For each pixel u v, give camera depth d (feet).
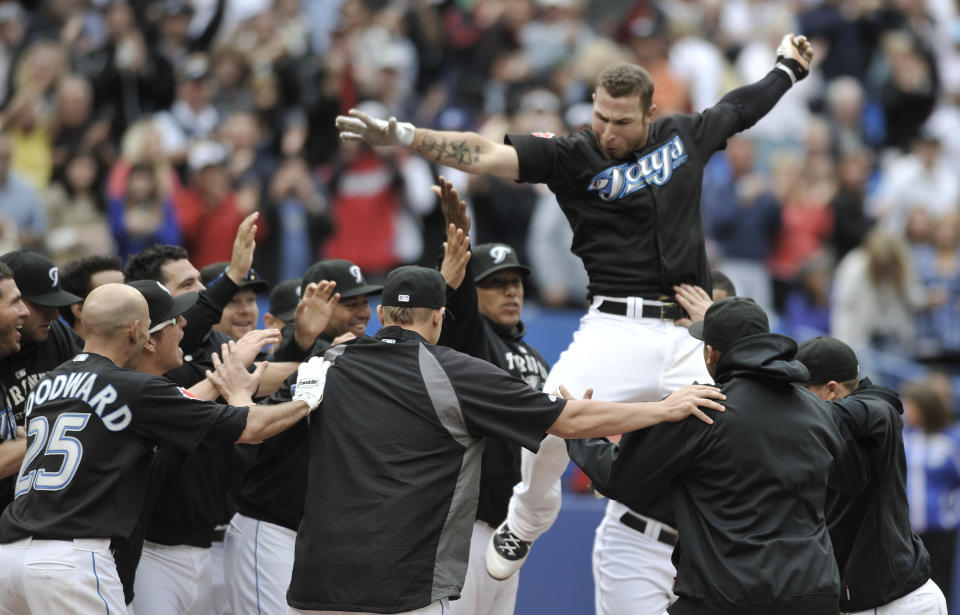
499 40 155.84
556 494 68.44
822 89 166.71
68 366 60.70
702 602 55.72
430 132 63.05
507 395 57.82
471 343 68.39
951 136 166.50
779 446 56.39
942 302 135.44
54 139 134.10
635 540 73.41
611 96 63.52
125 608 59.67
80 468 58.44
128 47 141.90
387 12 157.58
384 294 61.36
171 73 144.15
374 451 57.82
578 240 66.90
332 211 130.00
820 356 65.87
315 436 59.82
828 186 148.15
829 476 59.72
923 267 138.21
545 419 57.52
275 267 126.11
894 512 64.18
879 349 132.67
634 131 63.93
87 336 61.52
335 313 74.79
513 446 75.10
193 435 58.65
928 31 176.35
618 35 165.27
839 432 59.77
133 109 141.08
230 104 141.90
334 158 137.28
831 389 65.92
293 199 128.26
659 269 64.80
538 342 113.70
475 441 59.06
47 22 149.59
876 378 127.85
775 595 54.65
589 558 100.53
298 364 69.26
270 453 71.26
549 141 65.26
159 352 64.80
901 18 171.63
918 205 142.10
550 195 126.00
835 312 134.21
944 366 133.49
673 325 65.72
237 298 78.18
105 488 58.54
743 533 55.72
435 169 131.64
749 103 67.92
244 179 130.11
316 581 57.41
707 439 56.59
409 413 58.18
